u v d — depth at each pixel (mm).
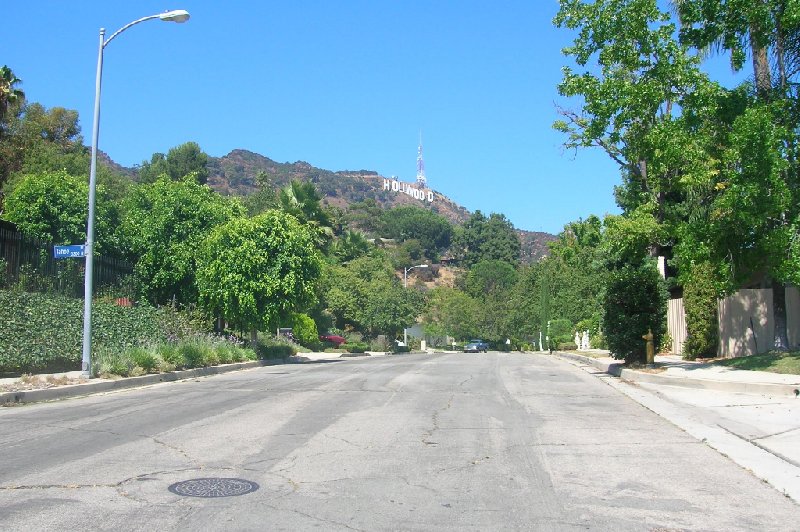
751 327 23094
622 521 6340
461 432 10734
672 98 19594
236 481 7625
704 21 18953
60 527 5980
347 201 194750
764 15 17891
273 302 30500
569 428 11148
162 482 7535
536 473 8117
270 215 31297
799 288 20516
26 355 17375
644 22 19312
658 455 9117
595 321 46750
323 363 31172
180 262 30750
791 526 6254
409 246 127312
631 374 19906
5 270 20531
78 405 13805
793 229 17031
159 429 10844
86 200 31078
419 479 7805
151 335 23203
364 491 7285
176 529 5980
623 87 19328
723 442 10000
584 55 20109
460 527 6133
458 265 130500
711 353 23891
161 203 31375
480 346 61375
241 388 17406
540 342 60312
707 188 19547
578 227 58781
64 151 54531
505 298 77188
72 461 8500
